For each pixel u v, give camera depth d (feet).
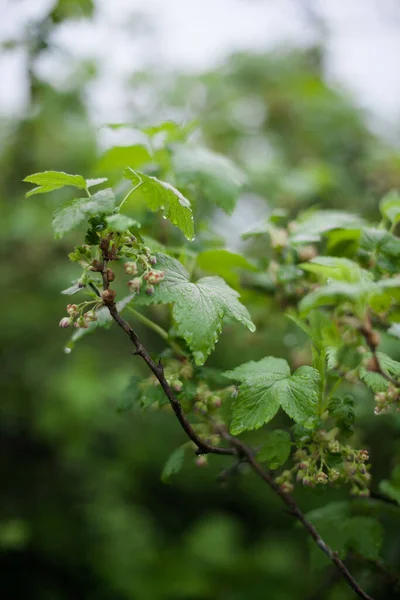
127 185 7.64
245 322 5.01
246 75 16.99
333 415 5.15
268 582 16.46
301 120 16.19
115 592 15.60
